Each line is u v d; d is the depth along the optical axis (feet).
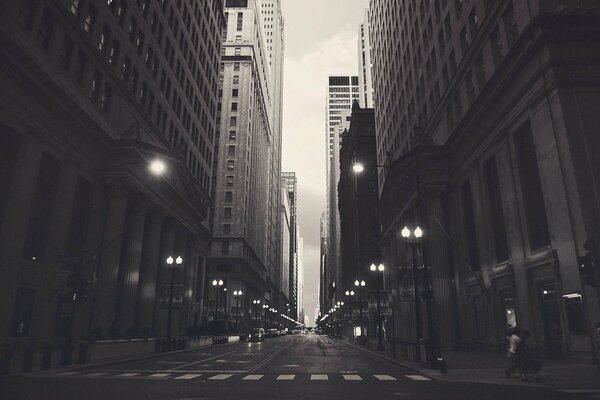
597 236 71.56
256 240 432.25
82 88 118.01
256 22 433.07
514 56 90.43
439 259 130.93
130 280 143.74
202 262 259.60
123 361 84.12
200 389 46.68
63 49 111.34
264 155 512.22
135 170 139.23
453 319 127.75
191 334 185.98
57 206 108.99
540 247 87.15
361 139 349.61
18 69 91.66
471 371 66.59
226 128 378.12
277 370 71.67
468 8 122.21
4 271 90.84
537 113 85.30
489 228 109.40
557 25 80.53
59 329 111.34
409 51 190.70
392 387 49.24
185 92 210.18
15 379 55.83
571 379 53.93
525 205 91.97
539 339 86.53
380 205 233.55
